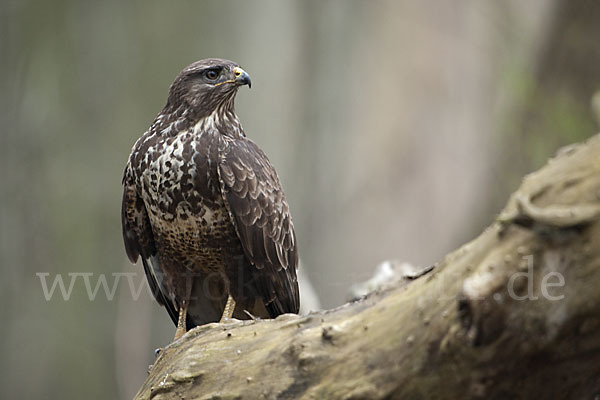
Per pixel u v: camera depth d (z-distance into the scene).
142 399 5.48
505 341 3.60
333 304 15.35
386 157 17.92
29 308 16.20
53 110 16.17
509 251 3.57
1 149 16.06
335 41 17.02
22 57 16.05
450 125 18.39
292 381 4.41
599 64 11.59
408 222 17.88
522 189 3.59
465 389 3.81
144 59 16.14
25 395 16.05
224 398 4.69
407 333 3.98
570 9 11.74
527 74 12.79
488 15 17.78
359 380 4.13
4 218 16.11
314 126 16.81
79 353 16.09
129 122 16.28
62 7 16.06
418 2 18.31
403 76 18.25
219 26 16.09
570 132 12.00
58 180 16.25
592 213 3.33
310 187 16.86
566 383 3.73
